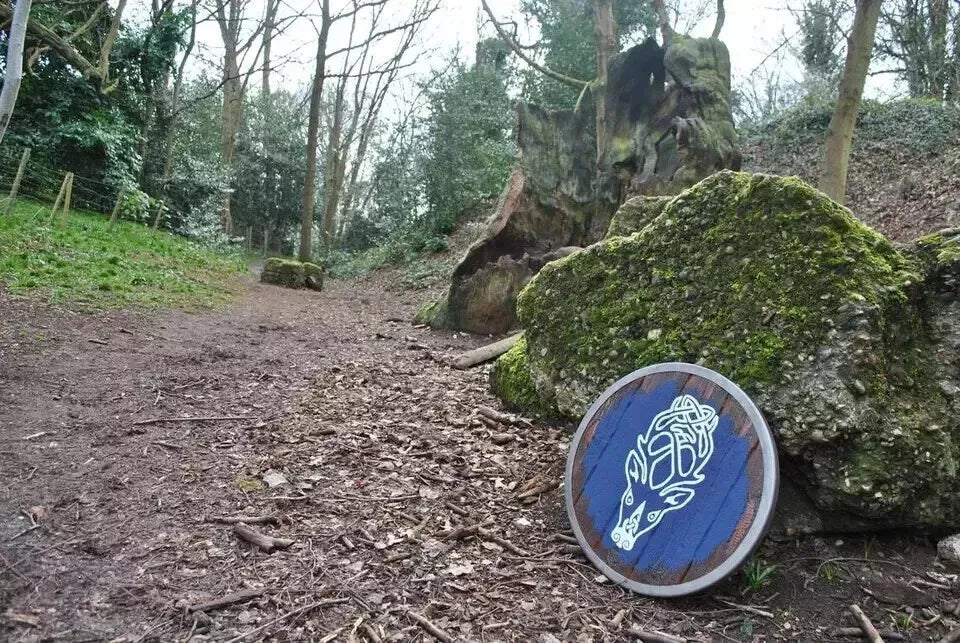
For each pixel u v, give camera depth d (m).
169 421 3.97
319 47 16.34
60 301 7.19
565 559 2.70
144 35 18.91
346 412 4.36
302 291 14.16
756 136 16.08
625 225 4.84
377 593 2.33
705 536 2.45
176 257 13.44
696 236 3.40
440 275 15.52
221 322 7.95
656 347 3.38
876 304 2.77
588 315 3.80
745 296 3.11
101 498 2.92
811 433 2.67
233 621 2.12
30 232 10.48
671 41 8.72
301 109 33.66
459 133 18.83
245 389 4.81
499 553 2.71
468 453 3.71
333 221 26.02
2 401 4.06
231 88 25.08
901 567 2.61
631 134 9.08
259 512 2.86
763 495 2.39
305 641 2.04
